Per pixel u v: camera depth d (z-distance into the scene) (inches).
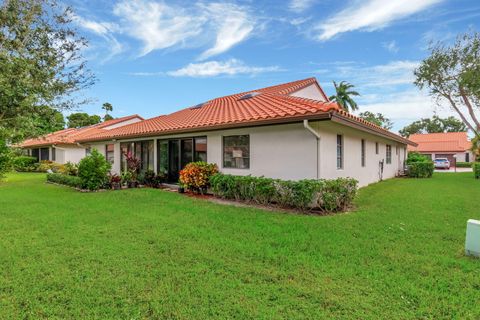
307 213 273.0
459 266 146.4
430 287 125.3
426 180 601.3
